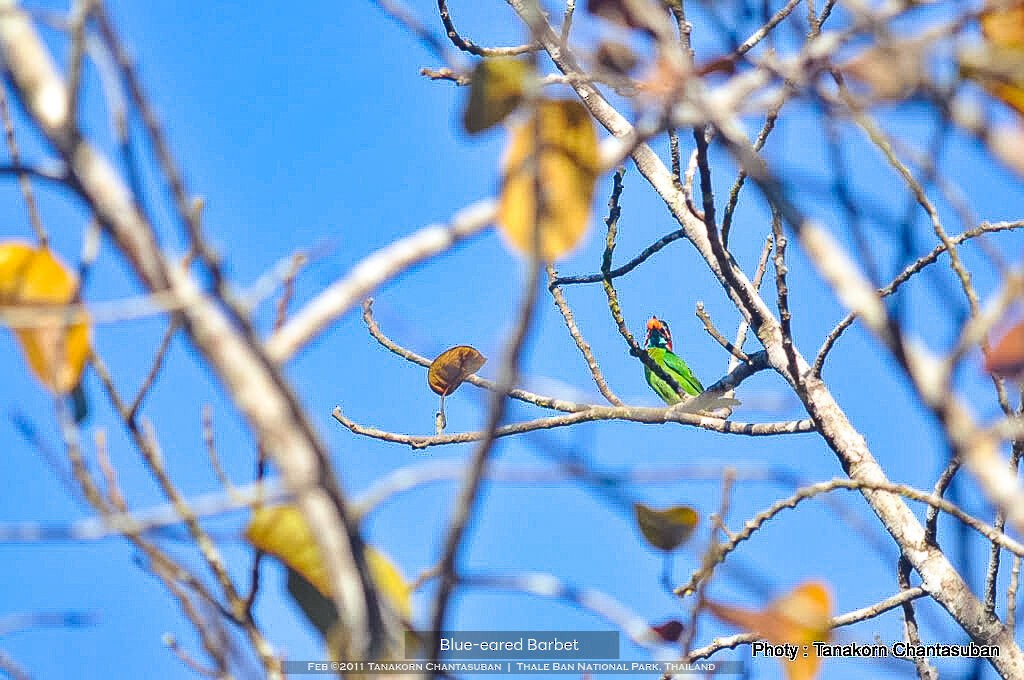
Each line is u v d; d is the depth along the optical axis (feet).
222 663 18.01
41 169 13.55
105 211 13.47
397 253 15.40
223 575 18.25
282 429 13.23
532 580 14.97
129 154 13.20
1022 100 15.08
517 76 15.75
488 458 12.91
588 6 18.75
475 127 15.92
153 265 13.44
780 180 16.90
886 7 16.02
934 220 19.02
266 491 14.28
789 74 17.21
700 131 28.99
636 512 18.79
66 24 13.39
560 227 15.90
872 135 16.37
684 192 33.19
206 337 13.34
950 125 15.64
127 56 13.02
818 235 16.60
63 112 13.70
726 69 17.97
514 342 12.47
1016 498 15.48
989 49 15.12
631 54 18.61
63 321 14.49
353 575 13.46
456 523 13.14
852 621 30.71
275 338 14.60
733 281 34.12
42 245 17.01
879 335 15.70
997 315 14.75
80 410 17.67
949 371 15.25
